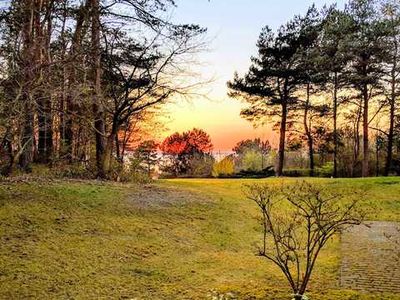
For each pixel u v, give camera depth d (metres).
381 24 27.94
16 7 13.86
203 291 6.17
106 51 16.38
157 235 9.24
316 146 36.41
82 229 8.85
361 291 6.23
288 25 31.28
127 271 6.93
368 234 10.62
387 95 30.59
